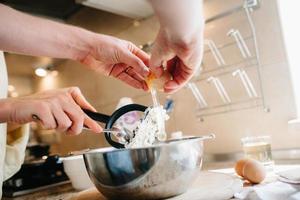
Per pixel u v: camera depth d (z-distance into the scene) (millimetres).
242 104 965
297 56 898
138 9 1150
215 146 1033
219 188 535
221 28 1010
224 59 1007
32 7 1332
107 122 610
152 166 485
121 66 696
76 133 561
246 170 619
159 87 605
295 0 915
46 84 1913
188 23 331
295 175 595
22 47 585
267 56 906
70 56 667
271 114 900
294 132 852
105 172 509
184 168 505
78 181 878
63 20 1522
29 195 1010
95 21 1480
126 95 1362
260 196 492
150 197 507
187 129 1116
